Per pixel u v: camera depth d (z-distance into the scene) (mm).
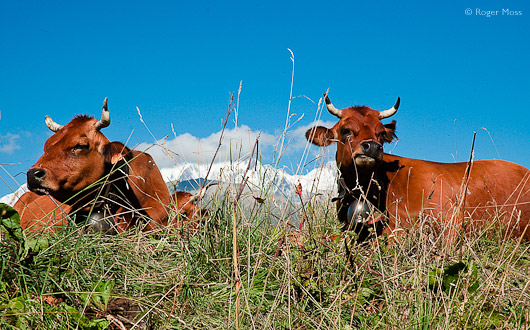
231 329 3176
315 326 3199
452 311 3129
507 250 4387
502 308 3408
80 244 3965
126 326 3205
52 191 5297
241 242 4203
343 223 5543
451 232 4641
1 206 3352
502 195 6285
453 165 6633
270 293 3576
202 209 4449
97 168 5574
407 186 6074
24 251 3420
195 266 3873
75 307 3250
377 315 3314
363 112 6398
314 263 3791
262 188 4441
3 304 2951
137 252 4086
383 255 4062
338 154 6316
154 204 6066
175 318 3309
